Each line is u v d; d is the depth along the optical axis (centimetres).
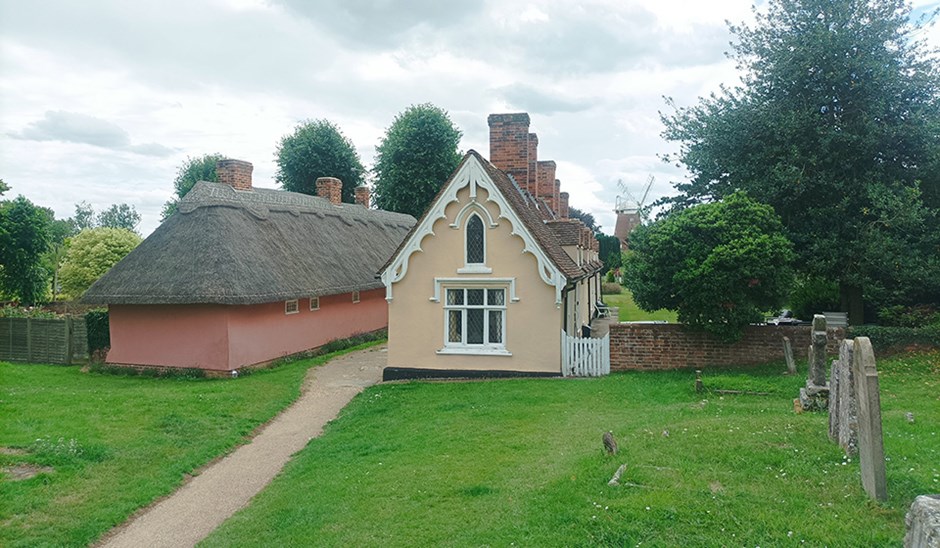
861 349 668
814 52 1748
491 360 1780
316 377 1977
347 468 994
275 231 2559
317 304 2631
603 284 5391
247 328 2167
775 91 1891
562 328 1769
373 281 2975
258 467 1126
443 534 672
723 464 766
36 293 3031
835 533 569
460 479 845
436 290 1808
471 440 1050
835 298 2091
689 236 1579
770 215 1585
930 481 663
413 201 5231
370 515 757
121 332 2233
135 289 2097
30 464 1026
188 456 1155
